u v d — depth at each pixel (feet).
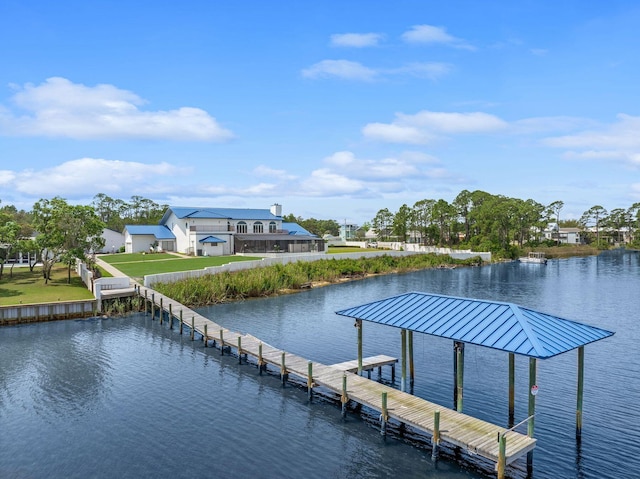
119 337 120.57
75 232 173.99
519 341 57.11
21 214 327.26
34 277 181.27
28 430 68.03
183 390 83.97
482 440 55.62
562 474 56.39
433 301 76.02
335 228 625.00
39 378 89.45
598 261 373.20
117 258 257.75
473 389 83.76
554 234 559.79
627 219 579.48
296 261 241.14
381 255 303.27
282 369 86.43
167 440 65.21
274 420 71.72
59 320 138.10
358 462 59.52
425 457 60.75
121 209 509.35
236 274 193.16
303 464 59.16
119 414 73.56
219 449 62.75
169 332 126.31
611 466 58.13
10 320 131.85
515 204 410.52
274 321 142.20
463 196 456.04
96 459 60.08
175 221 302.04
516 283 230.48
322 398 80.53
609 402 77.92
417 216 454.40
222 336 105.81
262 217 317.22
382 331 129.18
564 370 94.53
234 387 85.56
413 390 83.30
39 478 55.77
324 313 155.02
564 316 146.92
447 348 110.63
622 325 134.00
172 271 195.62
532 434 57.16
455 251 366.02
